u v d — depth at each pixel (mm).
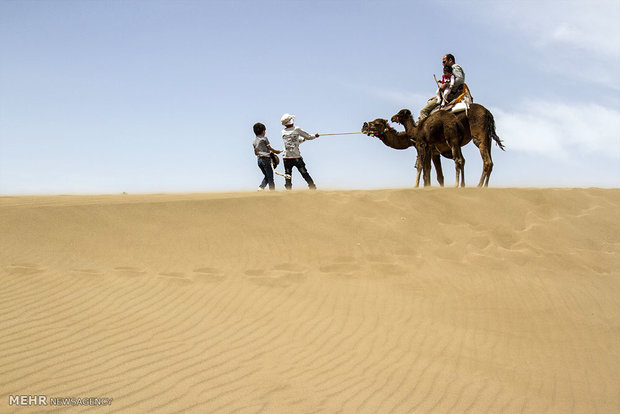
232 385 6066
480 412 6359
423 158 16016
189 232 10297
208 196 12727
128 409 5363
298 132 15555
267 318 7961
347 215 11719
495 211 13062
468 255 11125
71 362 6133
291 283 9172
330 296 8930
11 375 5734
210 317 7754
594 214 13742
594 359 8219
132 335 6961
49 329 6855
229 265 9500
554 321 9258
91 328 7012
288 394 6039
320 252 10352
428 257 10805
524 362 7848
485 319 8977
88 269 8688
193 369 6301
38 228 9625
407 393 6500
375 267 10109
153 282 8562
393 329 8180
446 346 7934
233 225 10742
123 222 10273
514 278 10531
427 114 16062
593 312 9734
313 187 15750
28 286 7926
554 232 12594
